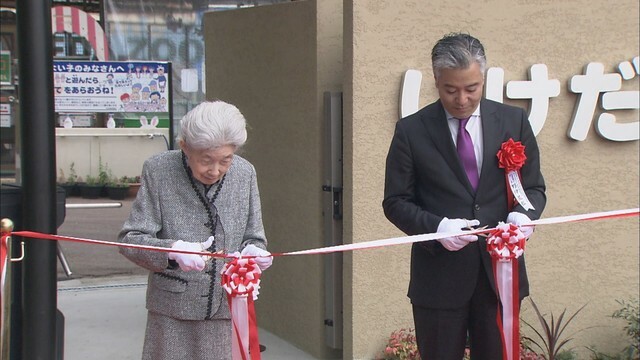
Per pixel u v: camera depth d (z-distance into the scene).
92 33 8.02
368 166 4.29
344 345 4.49
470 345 3.18
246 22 5.32
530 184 3.11
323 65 4.62
